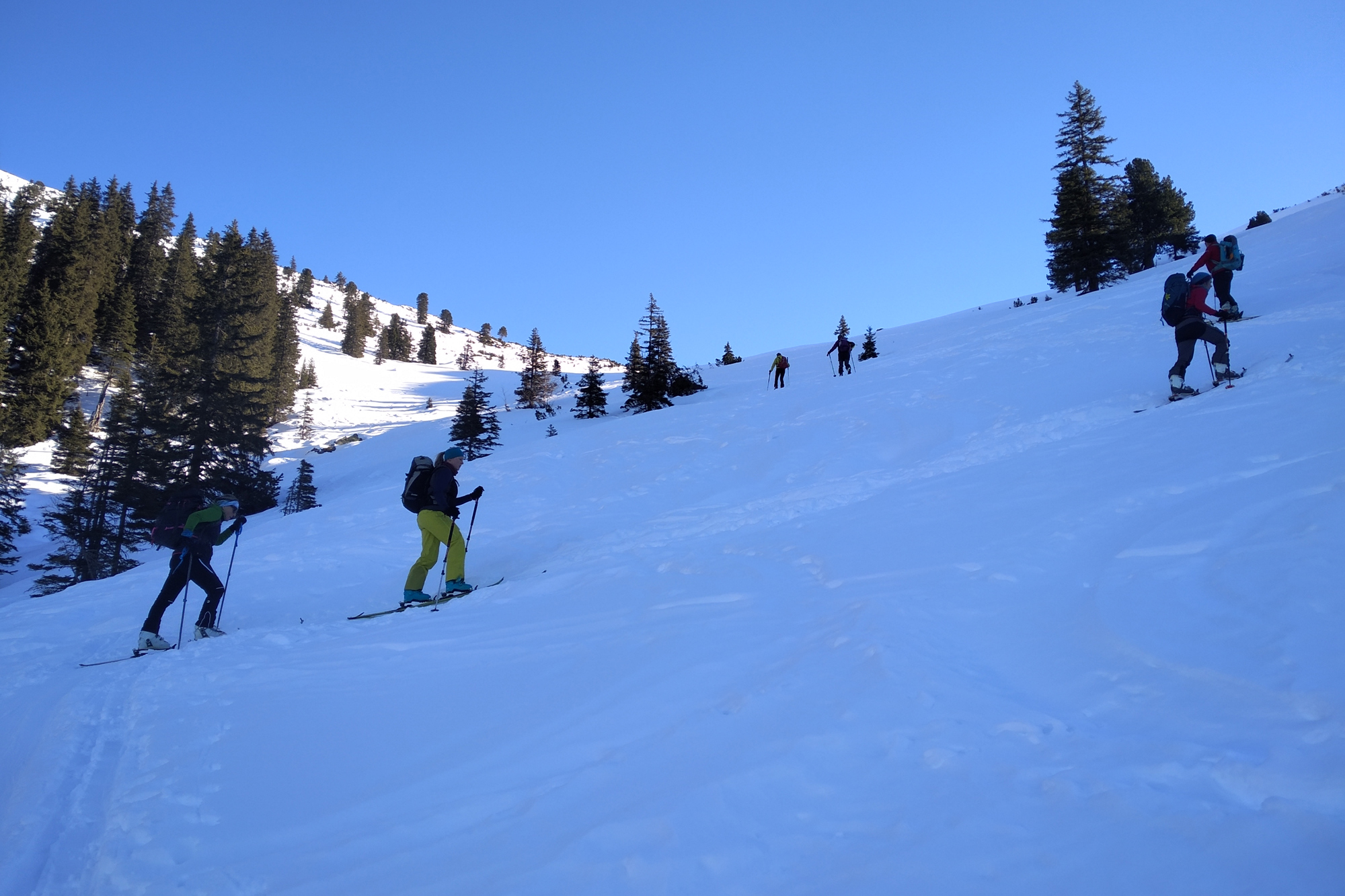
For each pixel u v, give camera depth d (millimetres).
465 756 3145
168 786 3242
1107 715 2424
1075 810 1885
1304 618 2615
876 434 11562
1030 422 9477
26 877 2680
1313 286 12359
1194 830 1712
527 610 5582
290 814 2883
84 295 53375
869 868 1797
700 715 2988
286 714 3980
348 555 9766
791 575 5020
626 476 12844
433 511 7023
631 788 2494
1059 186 33625
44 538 32906
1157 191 37500
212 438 31922
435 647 4930
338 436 54219
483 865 2215
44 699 4801
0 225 57781
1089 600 3373
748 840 2029
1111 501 4809
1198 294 8180
